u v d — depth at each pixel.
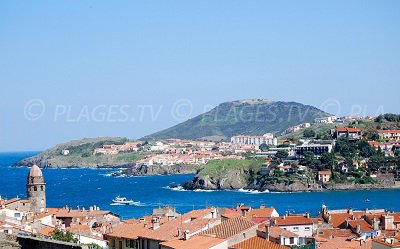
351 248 130.75
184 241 117.75
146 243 129.75
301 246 130.62
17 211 199.88
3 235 70.31
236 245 115.12
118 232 142.62
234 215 158.12
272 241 130.12
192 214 149.75
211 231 123.06
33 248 69.06
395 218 188.50
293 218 170.12
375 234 163.88
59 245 67.31
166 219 158.50
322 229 175.12
